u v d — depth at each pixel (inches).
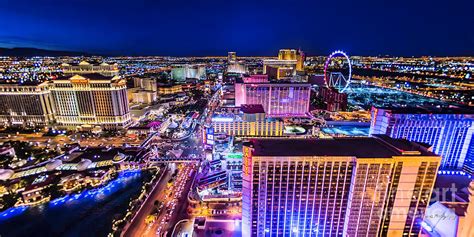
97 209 7140.8
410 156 4953.3
